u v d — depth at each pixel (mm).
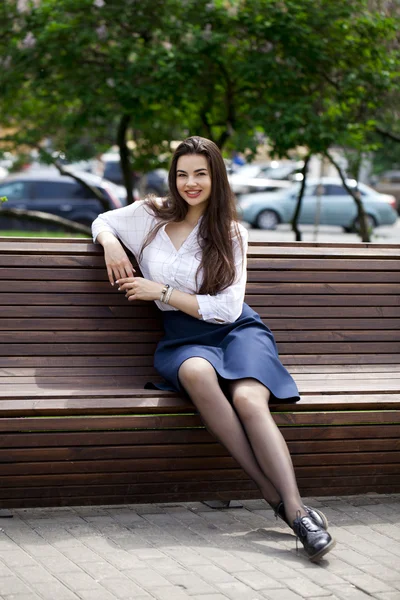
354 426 4098
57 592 3162
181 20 8359
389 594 3236
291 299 4598
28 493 3859
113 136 10305
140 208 4270
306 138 8070
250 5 8062
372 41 8336
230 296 4062
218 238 4129
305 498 4270
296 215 9930
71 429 3789
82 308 4305
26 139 10211
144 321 4359
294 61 8047
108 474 3916
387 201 25406
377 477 4219
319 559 3518
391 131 9539
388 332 4695
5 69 8703
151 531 3795
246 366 3896
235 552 3598
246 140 8445
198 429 3955
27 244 4309
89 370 4250
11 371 4172
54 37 8172
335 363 4582
